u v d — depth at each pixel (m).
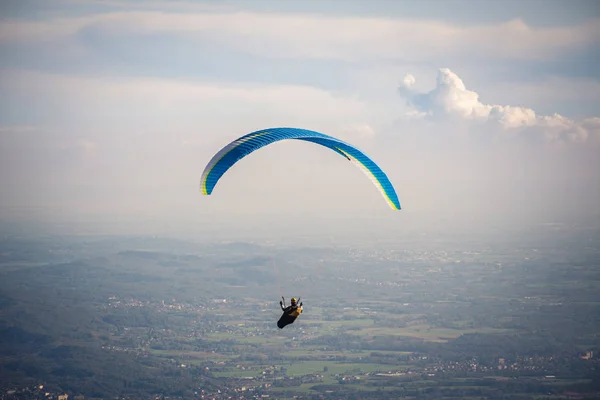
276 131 84.25
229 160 82.12
